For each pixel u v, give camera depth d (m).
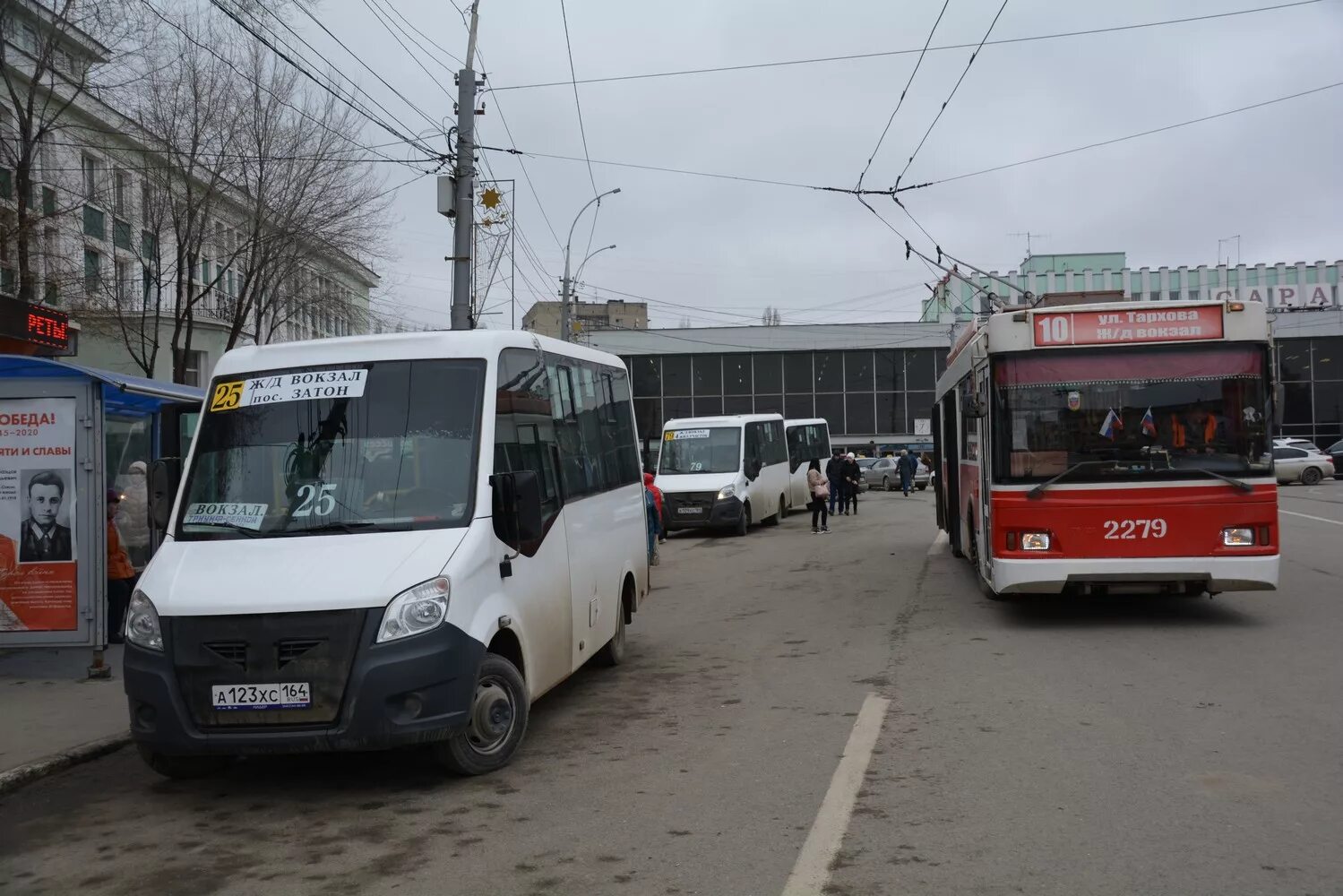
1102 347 10.45
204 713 5.82
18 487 9.41
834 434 53.16
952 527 16.83
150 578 6.22
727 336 53.34
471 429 6.70
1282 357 53.94
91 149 23.27
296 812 5.86
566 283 30.50
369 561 6.04
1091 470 10.32
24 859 5.28
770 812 5.47
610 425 9.82
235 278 30.06
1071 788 5.64
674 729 7.35
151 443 12.38
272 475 6.68
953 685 8.35
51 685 9.36
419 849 5.16
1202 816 5.14
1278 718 6.98
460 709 5.98
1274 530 10.10
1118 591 10.52
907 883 4.45
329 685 5.75
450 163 18.16
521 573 6.89
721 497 24.97
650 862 4.82
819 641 10.73
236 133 21.47
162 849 5.36
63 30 18.36
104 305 22.77
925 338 52.75
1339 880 4.36
